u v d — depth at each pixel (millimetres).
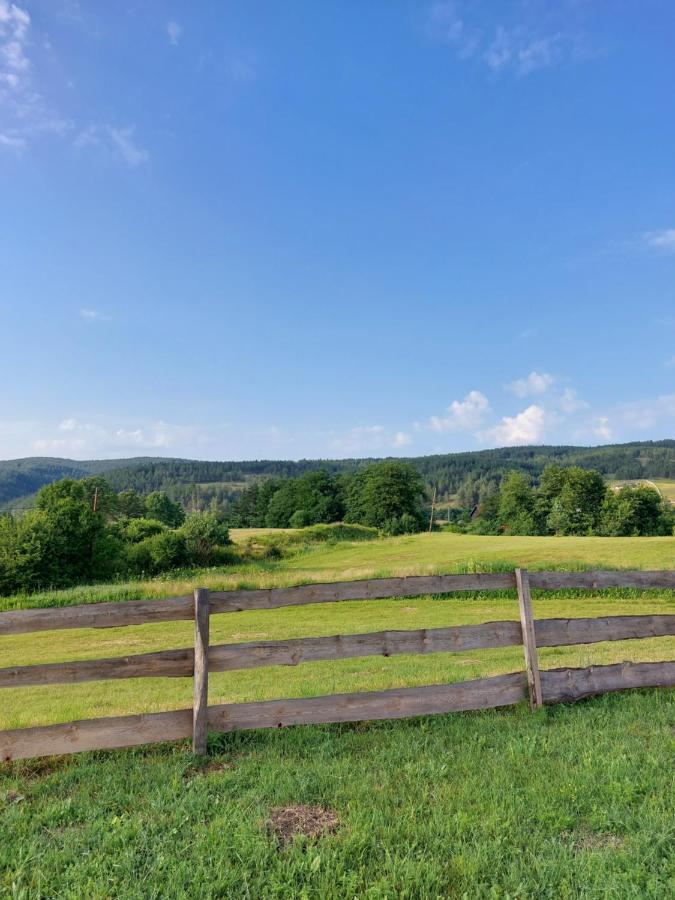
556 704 6559
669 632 7219
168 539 51562
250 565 53938
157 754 5492
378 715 5984
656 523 83375
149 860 3676
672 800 4242
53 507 45906
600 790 4430
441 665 10750
